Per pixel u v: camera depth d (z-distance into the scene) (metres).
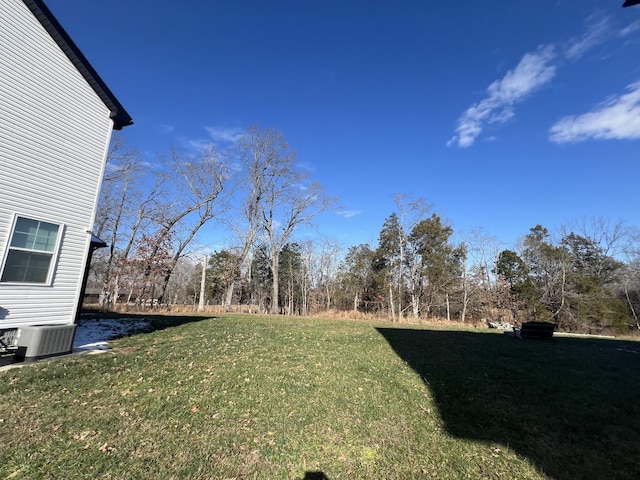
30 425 3.66
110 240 25.77
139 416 4.01
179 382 5.20
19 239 6.76
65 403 4.26
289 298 40.28
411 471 3.22
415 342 9.87
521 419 4.36
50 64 7.36
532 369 6.85
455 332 12.84
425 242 35.22
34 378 5.06
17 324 6.64
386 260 37.59
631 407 4.82
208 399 4.60
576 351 9.13
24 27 6.89
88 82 8.19
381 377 6.00
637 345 10.71
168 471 3.01
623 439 3.88
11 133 6.62
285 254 41.22
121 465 3.05
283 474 3.10
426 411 4.57
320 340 9.50
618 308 29.09
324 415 4.32
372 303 37.38
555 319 30.39
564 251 32.59
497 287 33.00
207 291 41.25
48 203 7.28
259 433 3.79
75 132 7.86
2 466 2.94
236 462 3.23
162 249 24.72
